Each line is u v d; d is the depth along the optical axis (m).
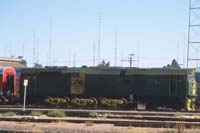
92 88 46.72
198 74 49.72
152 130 23.91
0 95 47.19
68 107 43.75
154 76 45.06
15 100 47.56
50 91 47.56
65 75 47.41
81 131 23.00
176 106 44.41
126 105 45.59
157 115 34.66
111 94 46.34
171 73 44.28
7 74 47.50
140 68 45.88
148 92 45.25
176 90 44.12
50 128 24.52
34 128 24.44
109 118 31.44
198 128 25.52
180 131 23.06
